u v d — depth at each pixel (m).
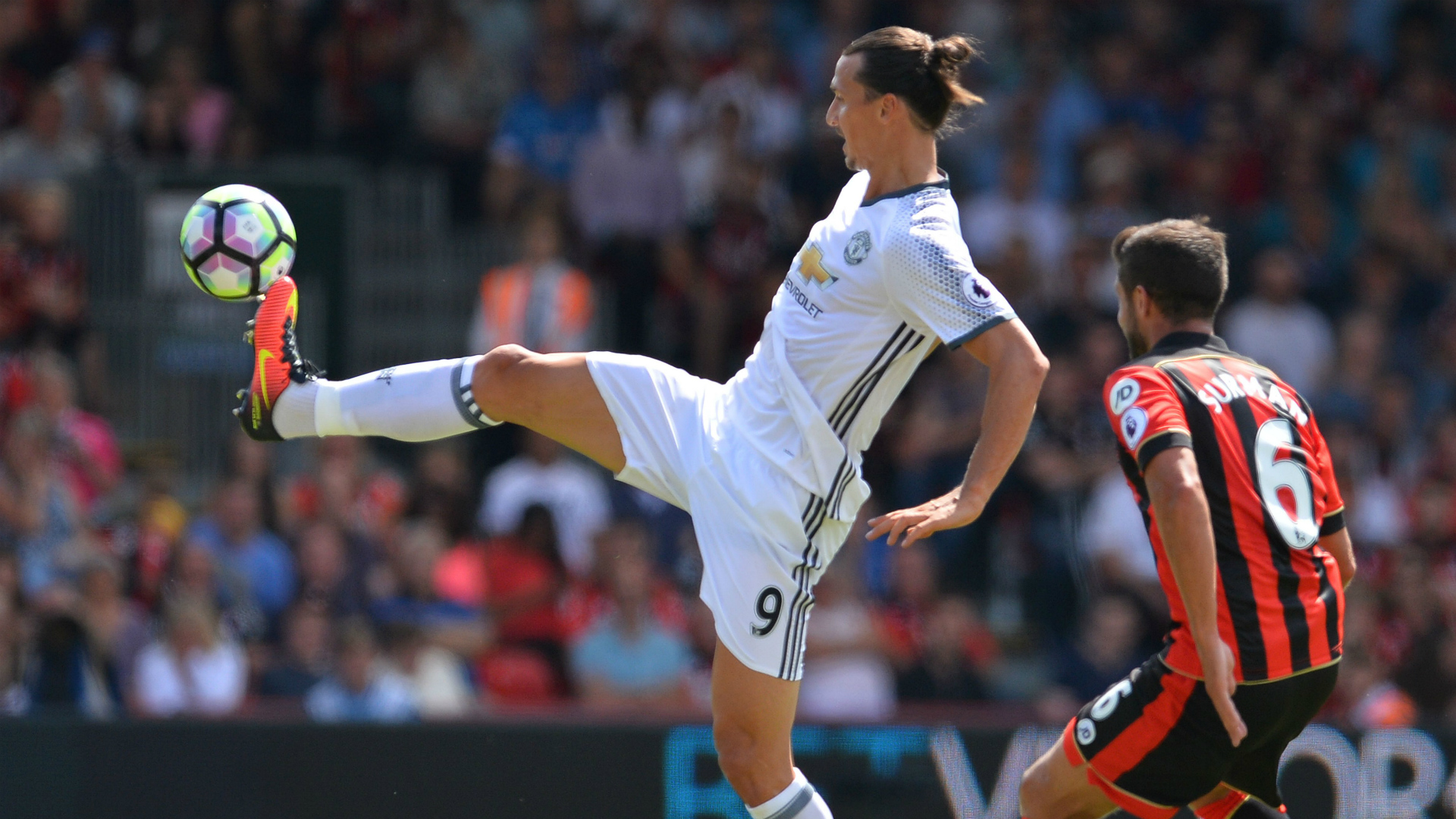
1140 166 44.03
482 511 36.94
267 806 21.17
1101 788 16.86
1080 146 44.78
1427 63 50.31
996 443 14.54
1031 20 47.25
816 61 46.03
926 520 14.38
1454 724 22.56
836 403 15.31
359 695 28.12
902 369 15.49
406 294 40.97
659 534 34.94
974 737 22.00
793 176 43.16
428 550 32.06
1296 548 16.09
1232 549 15.88
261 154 42.28
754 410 15.55
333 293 37.59
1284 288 41.44
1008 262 40.09
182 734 21.25
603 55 44.44
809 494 15.38
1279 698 16.02
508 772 21.36
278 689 29.14
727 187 41.62
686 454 15.72
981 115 44.62
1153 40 48.25
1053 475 35.97
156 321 37.56
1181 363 16.31
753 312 40.72
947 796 21.92
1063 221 42.50
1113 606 31.62
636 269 41.44
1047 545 35.31
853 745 22.02
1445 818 22.28
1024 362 14.61
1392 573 33.97
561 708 25.69
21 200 37.94
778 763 15.88
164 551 31.83
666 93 43.62
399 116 44.22
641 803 21.39
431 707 28.50
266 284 16.53
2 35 43.81
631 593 30.69
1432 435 39.88
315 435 16.44
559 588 31.52
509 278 38.34
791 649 15.60
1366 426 39.53
